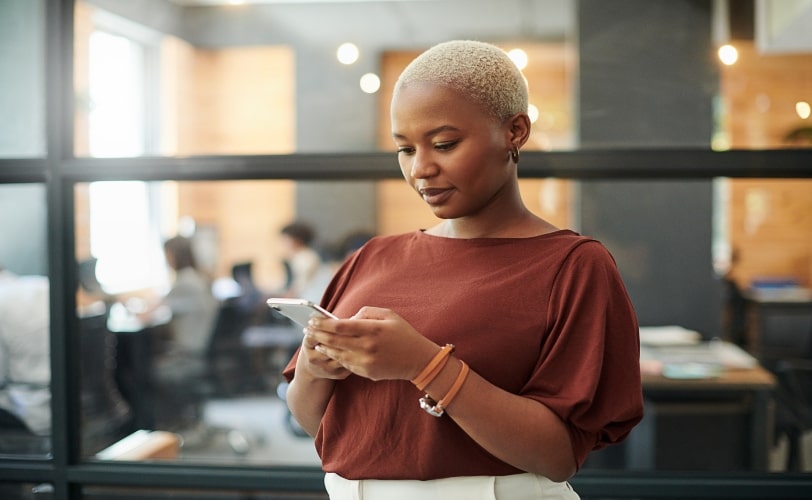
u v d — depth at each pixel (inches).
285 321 203.0
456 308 34.3
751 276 305.6
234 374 188.5
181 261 186.7
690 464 105.5
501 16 247.3
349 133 283.7
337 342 31.3
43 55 72.4
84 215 80.4
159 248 244.1
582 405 32.2
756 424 104.7
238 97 294.2
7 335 78.4
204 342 183.8
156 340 178.5
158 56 270.4
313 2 267.4
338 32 275.1
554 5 236.1
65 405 71.1
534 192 260.7
